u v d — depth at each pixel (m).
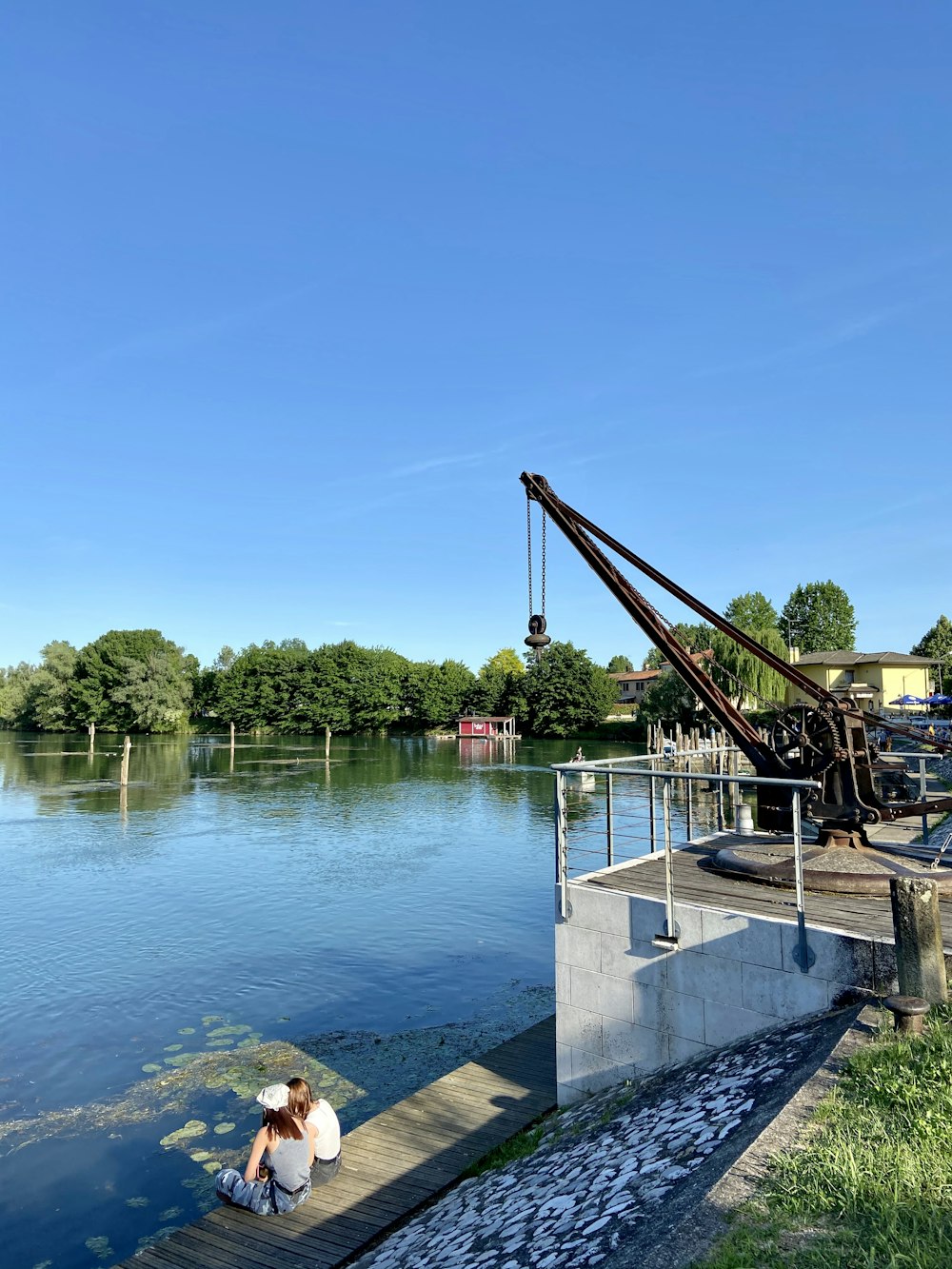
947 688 82.69
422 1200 8.34
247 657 123.31
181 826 39.88
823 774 10.71
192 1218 10.32
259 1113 12.83
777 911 8.34
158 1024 16.34
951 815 15.80
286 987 18.41
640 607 12.34
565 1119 8.68
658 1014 8.58
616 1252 4.57
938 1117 4.91
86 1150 11.85
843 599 124.12
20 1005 17.39
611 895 9.04
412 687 123.44
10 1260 9.57
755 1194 4.51
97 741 106.62
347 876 29.22
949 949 7.45
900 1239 3.94
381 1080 13.74
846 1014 6.98
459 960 20.31
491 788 54.75
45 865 31.16
